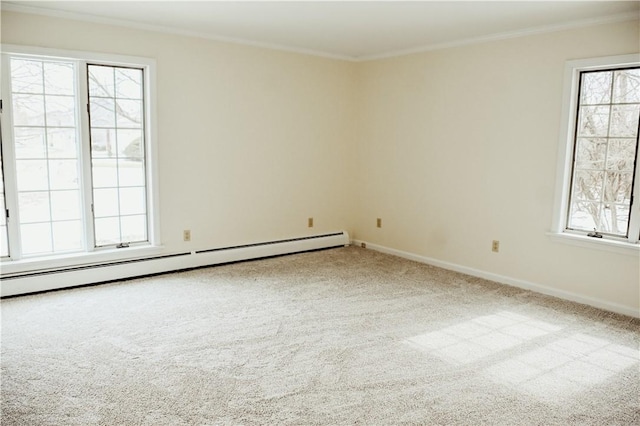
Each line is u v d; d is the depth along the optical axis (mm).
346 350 3031
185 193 4742
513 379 2691
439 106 4961
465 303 3947
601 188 3914
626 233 3793
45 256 4090
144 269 4492
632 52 3590
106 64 4211
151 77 4391
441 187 5023
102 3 3633
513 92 4324
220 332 3281
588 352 3053
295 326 3408
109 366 2762
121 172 4438
